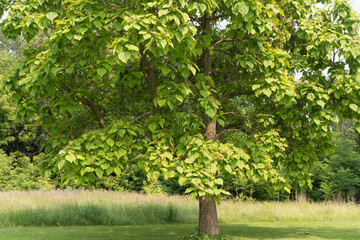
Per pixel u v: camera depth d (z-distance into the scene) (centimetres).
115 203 1492
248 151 731
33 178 2302
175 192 2277
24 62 592
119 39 494
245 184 2053
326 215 1477
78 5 554
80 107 809
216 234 839
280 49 704
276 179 736
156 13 581
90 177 566
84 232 1012
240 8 570
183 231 1055
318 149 826
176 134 670
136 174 2495
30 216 1203
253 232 1004
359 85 684
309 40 755
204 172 578
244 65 655
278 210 1450
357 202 2109
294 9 755
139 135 702
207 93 602
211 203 857
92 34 540
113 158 566
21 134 2548
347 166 2239
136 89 850
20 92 600
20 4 608
